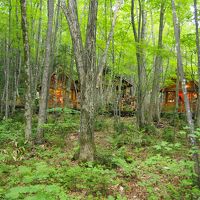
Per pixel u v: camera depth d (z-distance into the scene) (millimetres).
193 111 22000
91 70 7633
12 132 11656
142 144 10602
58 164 7617
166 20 16984
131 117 20953
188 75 17562
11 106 21766
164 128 14789
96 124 14695
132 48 14125
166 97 25812
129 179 6613
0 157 7680
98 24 15203
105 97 22297
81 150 7719
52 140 10758
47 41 10594
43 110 10625
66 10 7645
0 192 5223
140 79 13734
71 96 25312
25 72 10641
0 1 15305
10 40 18297
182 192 5871
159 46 12867
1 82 22734
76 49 7652
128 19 16297
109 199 5172
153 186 6230
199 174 5984
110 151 9148
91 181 6152
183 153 9000
